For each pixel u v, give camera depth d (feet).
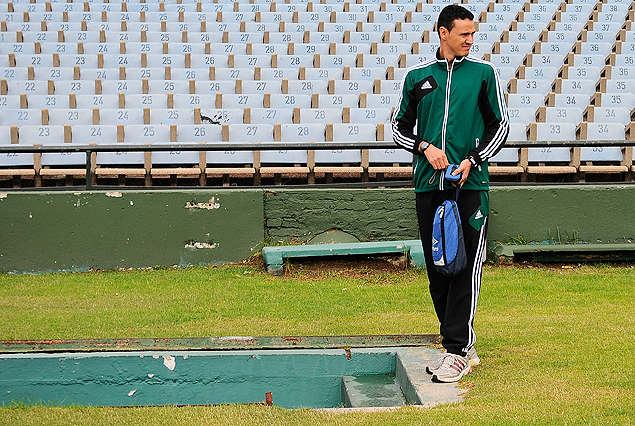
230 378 13.61
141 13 46.98
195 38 44.06
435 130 11.80
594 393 10.73
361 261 22.38
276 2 50.24
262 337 14.20
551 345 13.67
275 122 32.55
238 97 34.63
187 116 32.68
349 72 38.29
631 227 24.02
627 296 18.53
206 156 28.30
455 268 11.35
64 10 48.32
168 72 38.60
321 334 15.07
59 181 28.53
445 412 10.20
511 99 34.58
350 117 32.40
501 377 11.81
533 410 10.05
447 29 11.67
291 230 24.06
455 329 11.99
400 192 24.27
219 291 19.69
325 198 24.14
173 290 19.95
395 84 36.52
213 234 23.58
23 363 13.33
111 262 23.20
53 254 23.06
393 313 16.98
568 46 42.11
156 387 13.53
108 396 13.47
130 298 19.01
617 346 13.50
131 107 34.37
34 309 17.80
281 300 18.53
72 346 13.92
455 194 11.66
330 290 19.67
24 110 32.07
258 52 42.50
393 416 10.19
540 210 23.90
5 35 43.19
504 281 20.40
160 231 23.38
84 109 32.37
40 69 38.50
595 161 29.63
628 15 46.26
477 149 11.55
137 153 28.53
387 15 47.09
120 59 40.60
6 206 22.93
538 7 48.88
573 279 20.68
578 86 36.88
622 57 40.24
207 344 14.12
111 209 23.21
